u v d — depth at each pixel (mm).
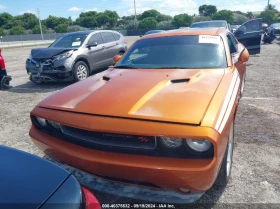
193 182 1850
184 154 1905
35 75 7207
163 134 1863
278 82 6566
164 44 3615
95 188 2273
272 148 3213
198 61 3215
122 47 9133
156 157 1925
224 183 2457
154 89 2439
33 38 59344
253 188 2482
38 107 2502
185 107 2070
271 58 10609
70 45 7746
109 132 1992
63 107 2348
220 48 3389
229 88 2527
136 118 2002
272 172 2723
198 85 2514
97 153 2061
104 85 2680
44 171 1663
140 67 3328
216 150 1825
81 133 2168
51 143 2311
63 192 1500
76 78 7250
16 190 1461
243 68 4430
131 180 2016
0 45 38250
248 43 9141
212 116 1965
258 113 4406
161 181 1912
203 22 12281
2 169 1652
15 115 5047
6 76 7328
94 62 7895
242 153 3115
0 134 4113
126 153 1994
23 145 3662
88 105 2273
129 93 2381
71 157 2148
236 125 3938
